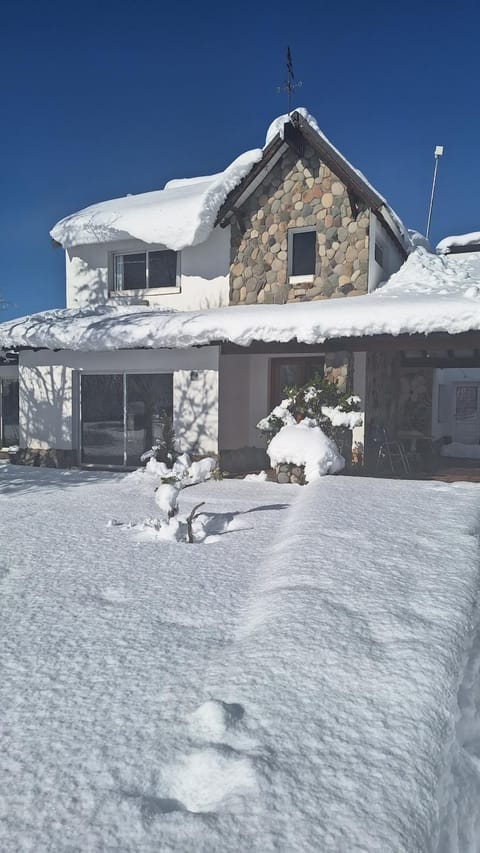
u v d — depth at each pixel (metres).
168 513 7.28
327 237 13.72
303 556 5.29
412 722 2.78
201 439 12.95
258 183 14.34
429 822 2.19
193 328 11.91
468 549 5.54
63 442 14.30
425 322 10.03
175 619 4.27
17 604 4.64
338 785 2.33
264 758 2.49
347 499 7.86
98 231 15.59
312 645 3.53
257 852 1.99
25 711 3.04
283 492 10.13
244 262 14.61
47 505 8.93
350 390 11.70
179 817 2.19
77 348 13.11
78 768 2.55
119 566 5.61
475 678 3.69
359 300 12.02
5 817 2.24
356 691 3.04
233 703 2.97
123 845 2.07
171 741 2.72
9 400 16.84
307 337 10.80
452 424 19.47
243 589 4.89
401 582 4.62
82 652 3.74
